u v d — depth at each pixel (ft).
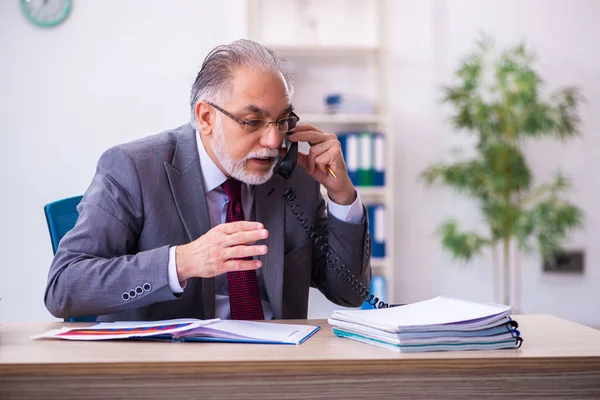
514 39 13.53
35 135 12.28
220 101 5.31
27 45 12.24
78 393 3.47
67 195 12.37
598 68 13.64
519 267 13.67
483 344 3.94
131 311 5.41
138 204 5.37
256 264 4.43
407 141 13.47
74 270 4.78
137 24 12.44
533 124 12.50
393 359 3.63
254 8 12.71
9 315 12.24
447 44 13.44
